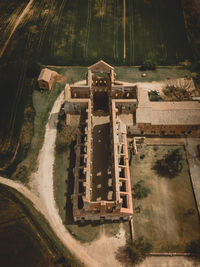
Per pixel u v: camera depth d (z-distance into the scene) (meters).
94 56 105.12
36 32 115.44
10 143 81.75
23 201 68.81
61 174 74.12
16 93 94.69
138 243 61.28
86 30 114.94
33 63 99.19
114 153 66.56
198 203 67.56
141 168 74.06
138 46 108.00
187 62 101.75
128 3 124.44
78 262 59.38
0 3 128.38
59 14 122.19
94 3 125.75
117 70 99.88
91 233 63.69
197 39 109.62
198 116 76.69
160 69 99.69
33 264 57.91
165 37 110.56
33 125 85.25
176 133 81.06
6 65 104.19
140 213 66.44
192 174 72.50
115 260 59.78
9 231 62.44
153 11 120.62
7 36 114.75
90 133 70.56
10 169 75.75
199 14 116.88
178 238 62.28
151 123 76.69
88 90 81.25
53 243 61.81
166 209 66.94
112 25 116.25
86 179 61.91
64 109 80.94
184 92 90.62
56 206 68.12
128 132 80.88
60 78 97.62
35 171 74.94
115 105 77.38
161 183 71.31
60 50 108.12
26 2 128.12
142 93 80.94
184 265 58.72
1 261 57.22
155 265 58.91
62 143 79.81
